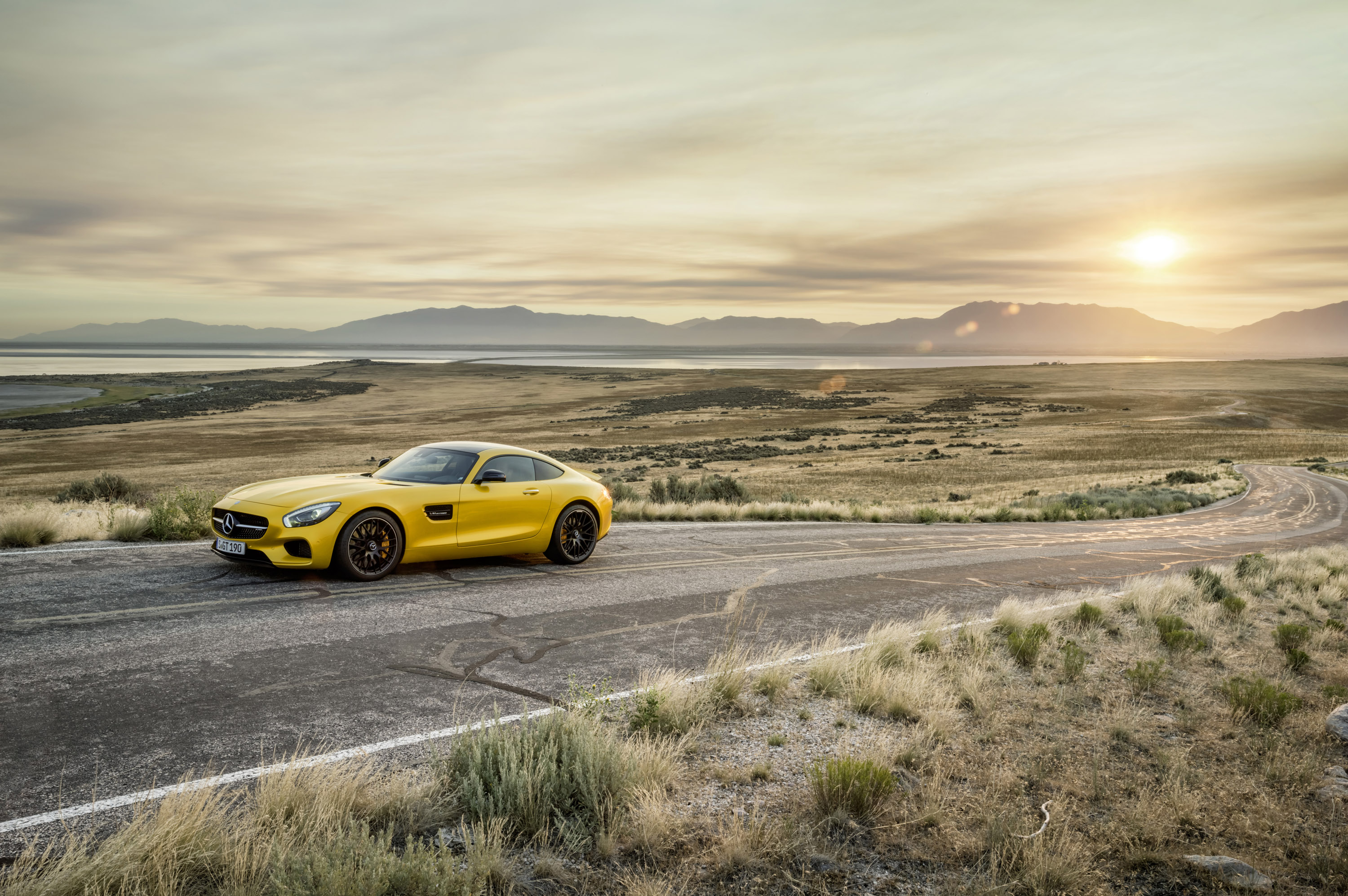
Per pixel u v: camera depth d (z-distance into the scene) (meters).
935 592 10.35
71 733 3.95
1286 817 3.80
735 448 85.94
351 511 7.49
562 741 3.69
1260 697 5.39
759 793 3.83
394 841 3.13
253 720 4.29
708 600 8.47
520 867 3.01
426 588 7.73
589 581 8.82
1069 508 35.25
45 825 3.05
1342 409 135.75
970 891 3.00
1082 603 8.91
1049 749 4.61
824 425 114.44
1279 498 48.16
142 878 2.67
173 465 70.19
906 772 4.19
